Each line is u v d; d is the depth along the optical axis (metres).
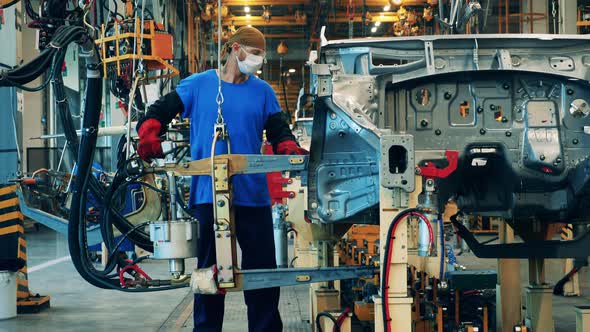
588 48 3.80
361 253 6.58
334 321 3.81
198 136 3.24
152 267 9.60
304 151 3.43
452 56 3.79
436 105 3.90
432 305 4.94
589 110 3.84
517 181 3.91
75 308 6.61
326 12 18.50
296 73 25.70
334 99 3.57
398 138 2.85
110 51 5.08
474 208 4.29
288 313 6.14
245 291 3.35
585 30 10.41
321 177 3.64
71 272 9.41
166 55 5.27
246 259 3.30
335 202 3.62
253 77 3.40
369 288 5.46
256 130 3.30
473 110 3.91
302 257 6.38
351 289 6.49
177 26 15.95
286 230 7.00
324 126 3.66
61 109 4.11
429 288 5.13
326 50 3.82
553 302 6.73
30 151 14.81
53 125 17.20
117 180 3.74
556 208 4.01
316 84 3.64
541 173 3.88
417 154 3.81
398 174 2.84
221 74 3.32
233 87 3.28
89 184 4.03
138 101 5.01
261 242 3.29
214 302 3.26
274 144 3.43
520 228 4.82
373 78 3.68
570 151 3.86
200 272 3.01
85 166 3.81
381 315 2.94
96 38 5.47
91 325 5.74
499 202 4.22
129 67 5.00
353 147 3.60
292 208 6.11
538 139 3.84
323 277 3.04
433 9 16.94
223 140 3.16
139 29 5.19
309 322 5.64
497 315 4.98
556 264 10.09
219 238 2.99
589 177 3.69
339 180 3.62
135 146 4.04
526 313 4.95
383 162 2.85
